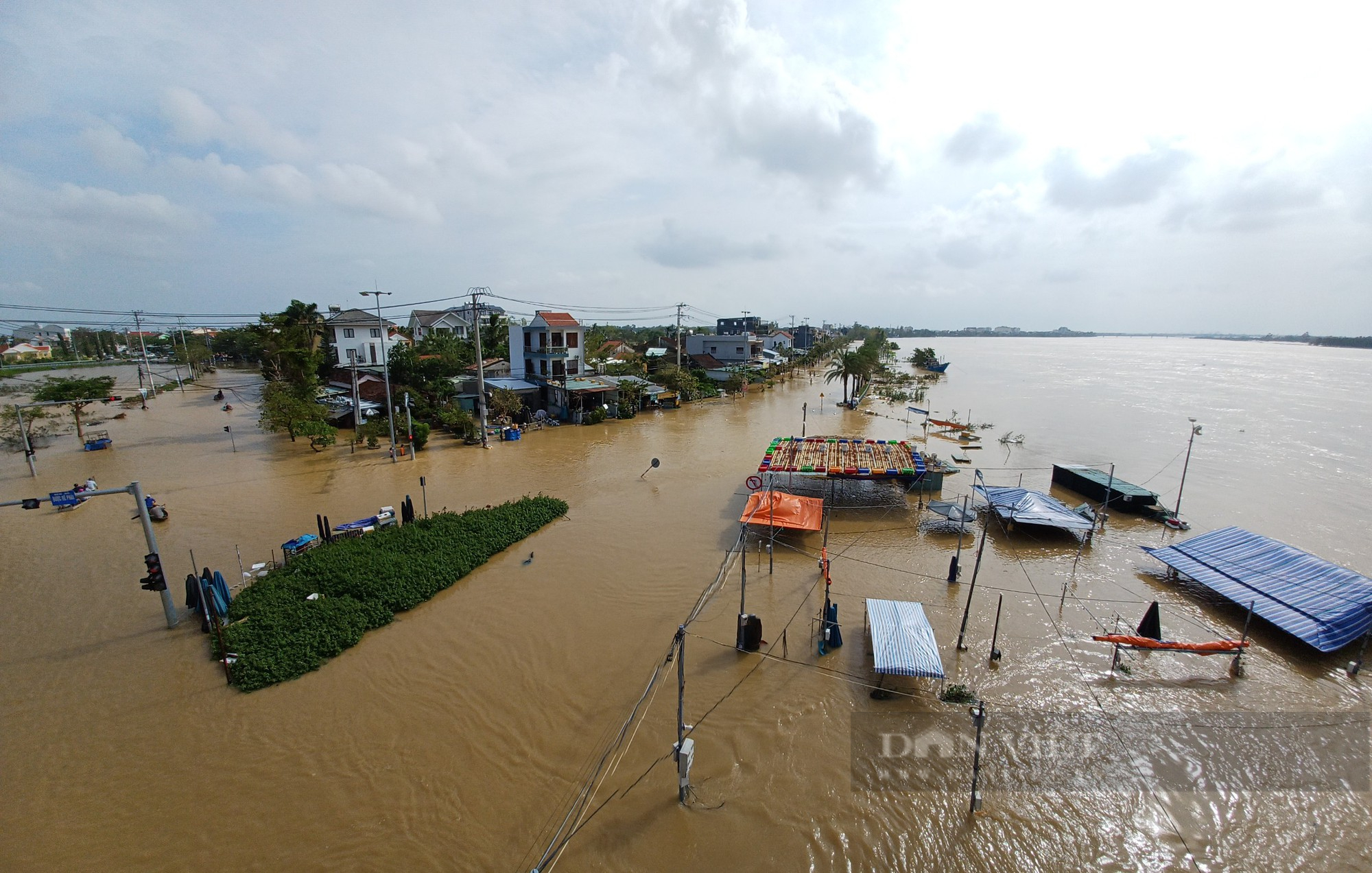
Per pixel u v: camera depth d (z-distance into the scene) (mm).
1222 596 21344
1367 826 12281
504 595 21703
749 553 25422
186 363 92625
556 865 11328
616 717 15328
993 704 15898
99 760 13766
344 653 18062
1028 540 27188
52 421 48875
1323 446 45188
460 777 13391
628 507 31141
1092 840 12008
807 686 16562
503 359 76000
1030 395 78125
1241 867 11461
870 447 34000
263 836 11867
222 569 23500
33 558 24594
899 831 12164
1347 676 17047
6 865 11086
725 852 11672
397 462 39750
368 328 64438
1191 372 118688
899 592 22125
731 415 61469
